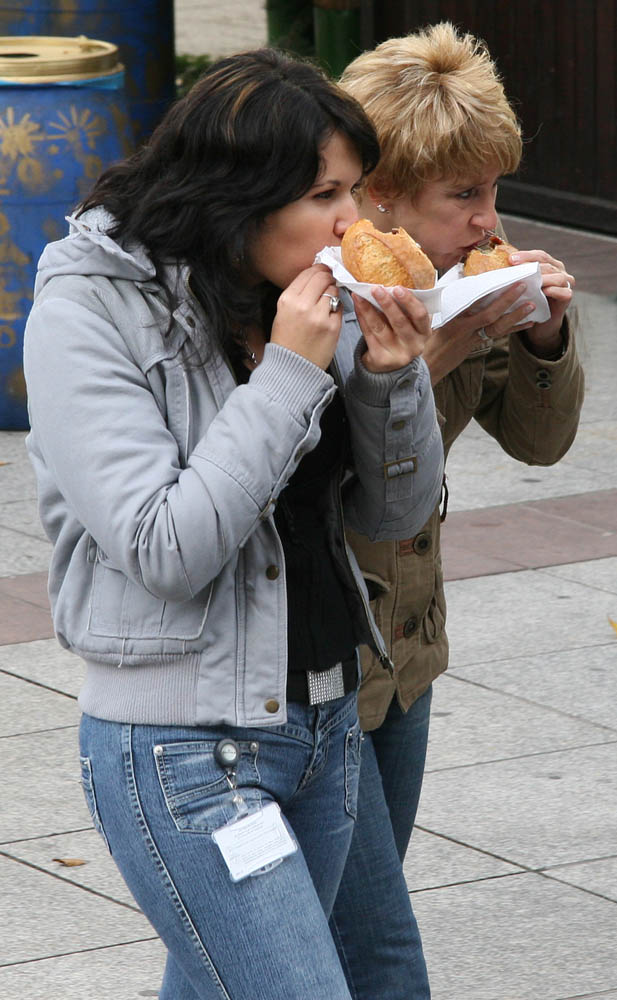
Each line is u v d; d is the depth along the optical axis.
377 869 6.43
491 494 16.39
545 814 9.87
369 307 5.33
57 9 21.44
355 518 6.00
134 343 5.25
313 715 5.51
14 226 18.23
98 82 18.08
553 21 27.08
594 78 26.62
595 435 18.25
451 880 9.09
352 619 5.62
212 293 5.25
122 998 7.89
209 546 5.00
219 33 50.00
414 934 6.59
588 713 11.37
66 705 11.52
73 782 10.34
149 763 5.25
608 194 26.94
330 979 5.16
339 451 5.72
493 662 12.29
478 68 6.55
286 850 5.23
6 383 18.86
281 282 5.44
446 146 6.36
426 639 6.79
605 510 15.84
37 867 9.26
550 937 8.48
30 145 17.94
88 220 5.41
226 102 5.20
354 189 5.66
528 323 6.57
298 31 31.03
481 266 6.43
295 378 5.14
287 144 5.17
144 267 5.24
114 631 5.29
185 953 5.31
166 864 5.24
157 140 5.37
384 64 6.50
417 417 5.66
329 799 5.70
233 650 5.23
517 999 7.90
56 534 5.57
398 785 6.91
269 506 5.10
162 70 22.27
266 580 5.29
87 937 8.50
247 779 5.30
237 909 5.17
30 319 5.34
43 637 12.77
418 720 6.86
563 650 12.51
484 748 10.80
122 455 5.09
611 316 22.53
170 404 5.27
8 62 17.73
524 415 7.16
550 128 27.66
